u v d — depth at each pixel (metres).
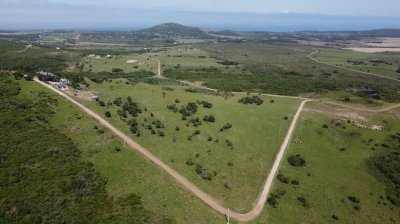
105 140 97.69
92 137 97.81
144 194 77.12
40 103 110.50
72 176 76.31
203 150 106.25
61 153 84.19
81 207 67.31
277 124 133.25
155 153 98.12
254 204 84.31
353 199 93.81
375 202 95.00
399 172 109.19
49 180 73.12
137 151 96.44
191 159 99.25
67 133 96.31
